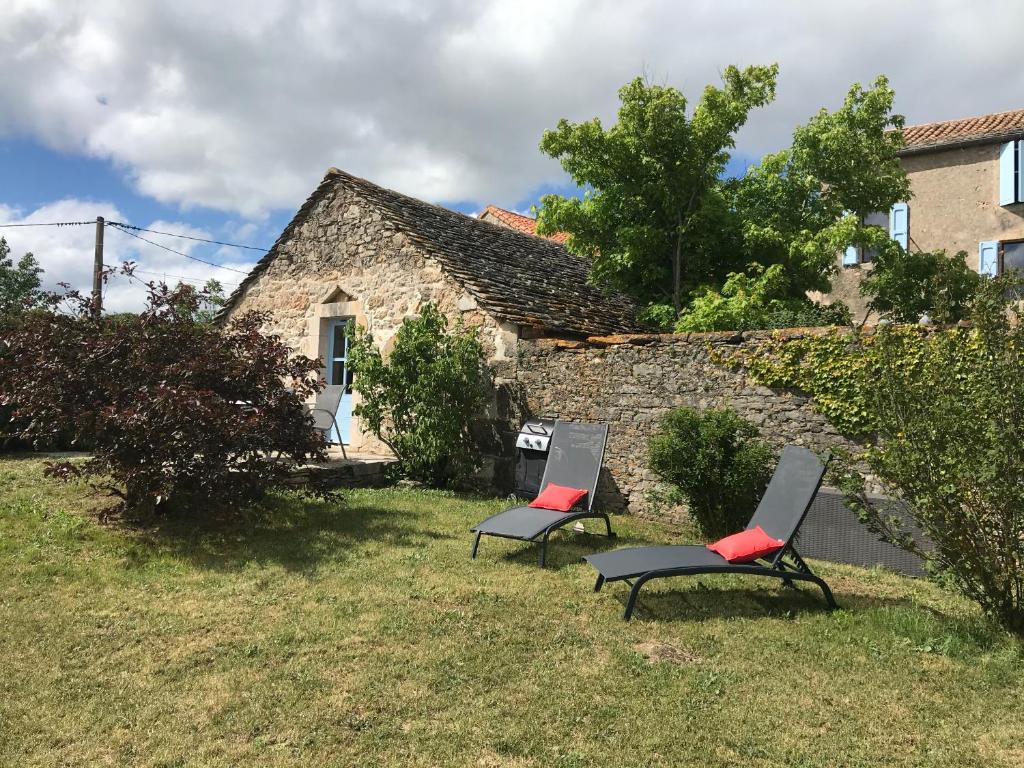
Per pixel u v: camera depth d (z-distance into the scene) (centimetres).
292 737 299
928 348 456
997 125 1551
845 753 289
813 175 1173
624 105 1163
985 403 394
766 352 707
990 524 397
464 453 929
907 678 359
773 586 518
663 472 696
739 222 1169
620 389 815
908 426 419
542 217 1217
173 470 590
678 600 481
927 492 410
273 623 425
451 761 282
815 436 674
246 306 1253
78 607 446
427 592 486
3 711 317
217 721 311
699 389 754
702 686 348
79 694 334
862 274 1603
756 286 1032
